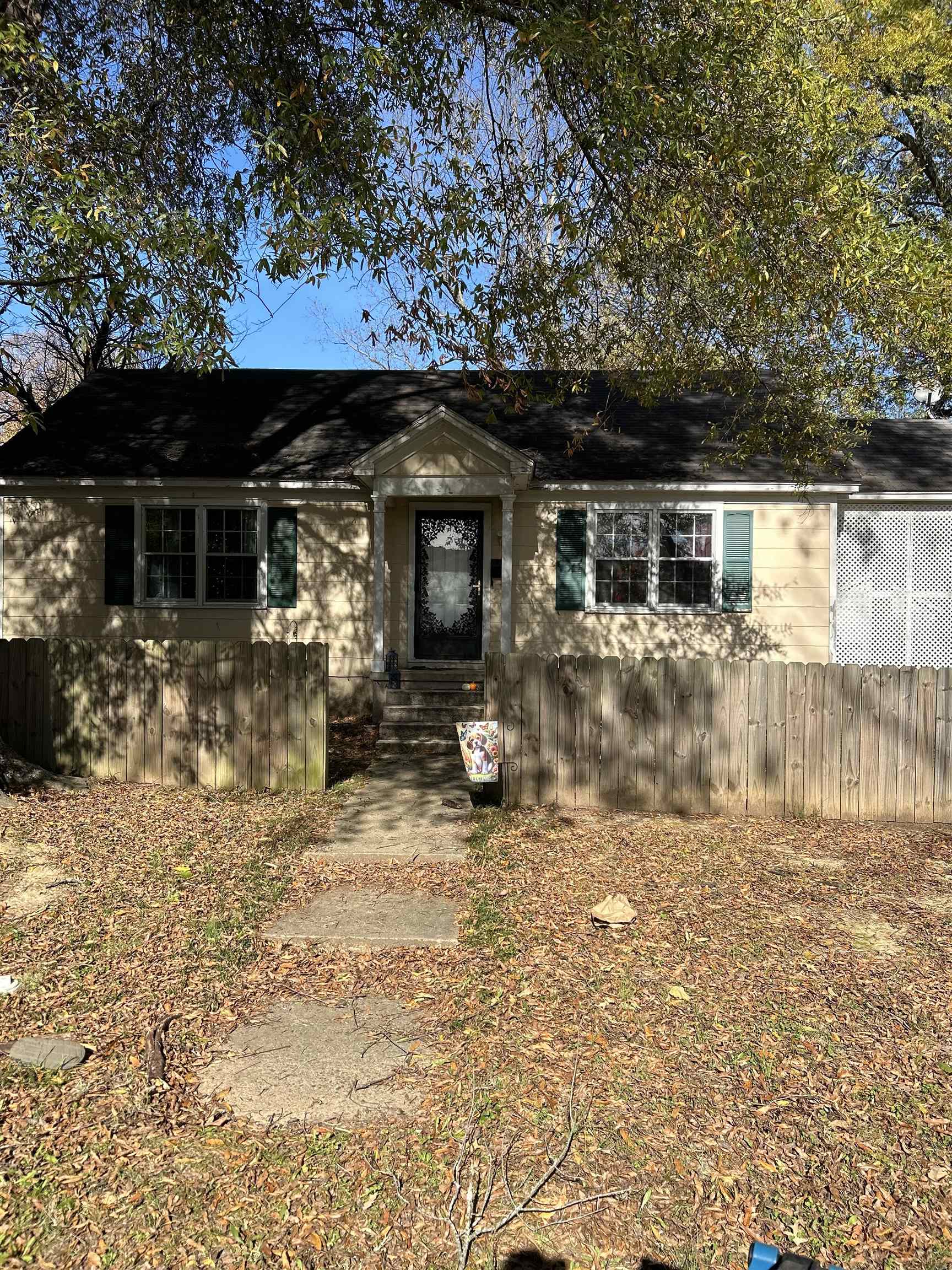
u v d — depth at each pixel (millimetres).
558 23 7113
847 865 7453
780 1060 4387
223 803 8938
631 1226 3270
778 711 8984
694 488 13336
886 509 14953
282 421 15344
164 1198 3338
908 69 17266
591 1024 4672
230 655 9578
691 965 5414
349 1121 3826
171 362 8773
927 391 18453
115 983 5055
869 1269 3111
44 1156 3562
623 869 7168
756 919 6176
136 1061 4258
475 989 5062
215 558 14016
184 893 6438
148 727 9648
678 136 7828
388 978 5230
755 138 7898
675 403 16078
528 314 9445
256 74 8289
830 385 10633
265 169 8398
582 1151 3646
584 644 13750
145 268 7234
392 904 6391
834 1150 3723
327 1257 3092
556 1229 3244
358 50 8398
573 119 8852
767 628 13703
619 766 9062
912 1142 3797
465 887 6734
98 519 13906
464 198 7660
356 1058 4332
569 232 8031
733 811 9008
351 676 14094
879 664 15047
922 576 14984
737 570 13602
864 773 8945
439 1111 3898
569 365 11078
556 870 7121
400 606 14219
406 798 9320
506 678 9070
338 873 7066
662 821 8656
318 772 9539
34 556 13922
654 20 7891
